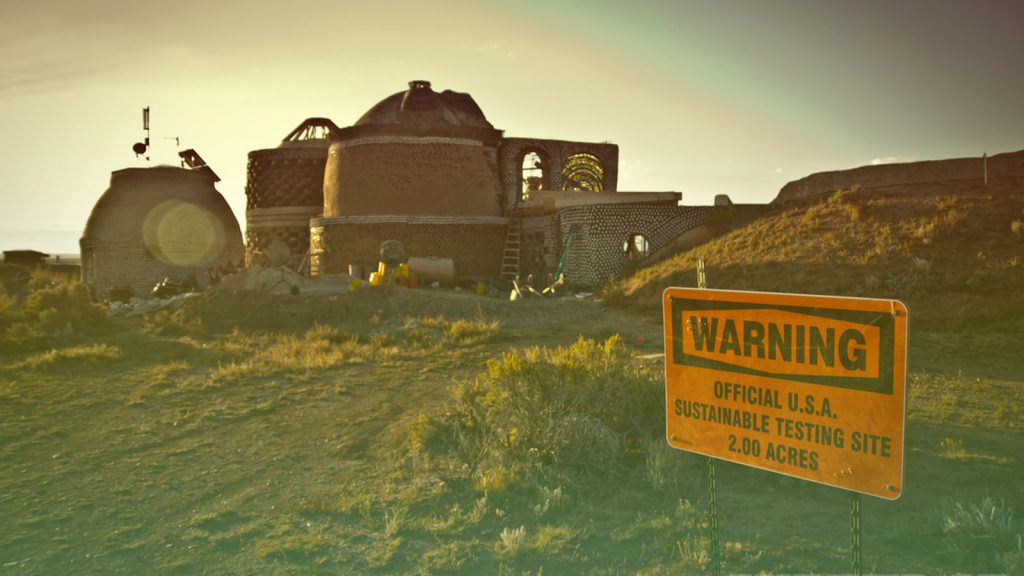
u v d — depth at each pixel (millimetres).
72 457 9609
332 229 43438
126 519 7359
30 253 77125
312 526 6965
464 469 8492
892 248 23000
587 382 9695
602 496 7527
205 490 8242
